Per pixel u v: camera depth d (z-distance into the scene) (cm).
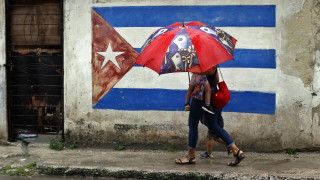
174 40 452
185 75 615
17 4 652
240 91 607
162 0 613
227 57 445
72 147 639
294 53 595
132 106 629
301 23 591
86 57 633
